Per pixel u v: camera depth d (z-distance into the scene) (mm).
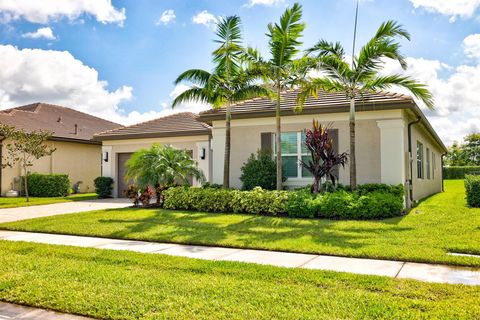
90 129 26828
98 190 19250
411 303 4012
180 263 5852
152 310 4000
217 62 12406
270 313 3814
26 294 4543
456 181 39031
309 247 6793
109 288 4695
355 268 5551
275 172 13148
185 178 13703
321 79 11289
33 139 17625
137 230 8805
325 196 10141
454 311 3770
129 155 19484
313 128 11766
